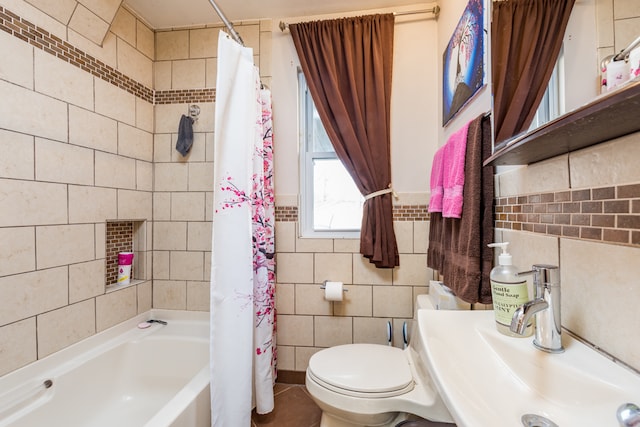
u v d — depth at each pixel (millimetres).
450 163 1063
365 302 1650
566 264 606
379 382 1011
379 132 1597
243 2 1578
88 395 1271
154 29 1779
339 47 1628
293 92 1710
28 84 1103
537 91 636
